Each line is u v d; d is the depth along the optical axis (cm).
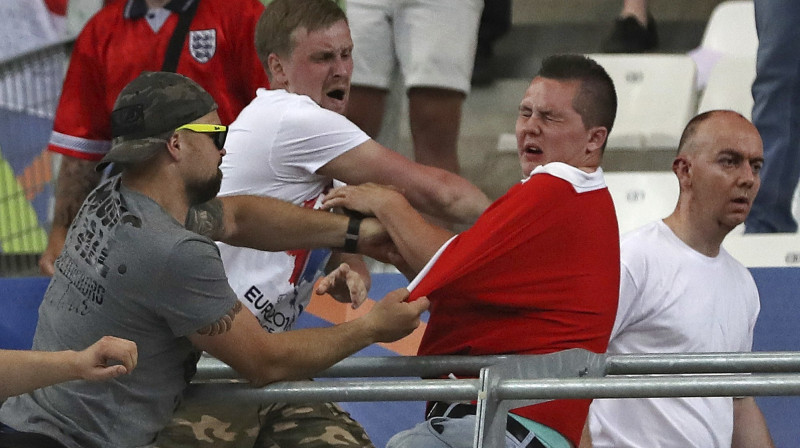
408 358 1044
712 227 1277
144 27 1555
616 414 1273
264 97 1181
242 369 986
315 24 1178
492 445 970
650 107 2417
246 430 1141
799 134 1973
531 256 1037
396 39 1991
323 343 1008
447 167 2052
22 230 2198
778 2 1944
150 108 948
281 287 1148
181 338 973
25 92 2178
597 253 1058
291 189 1173
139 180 959
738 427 1370
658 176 2066
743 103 2456
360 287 1118
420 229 1102
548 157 1103
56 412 952
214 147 977
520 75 2634
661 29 2845
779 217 2016
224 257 1141
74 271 959
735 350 1302
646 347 1269
